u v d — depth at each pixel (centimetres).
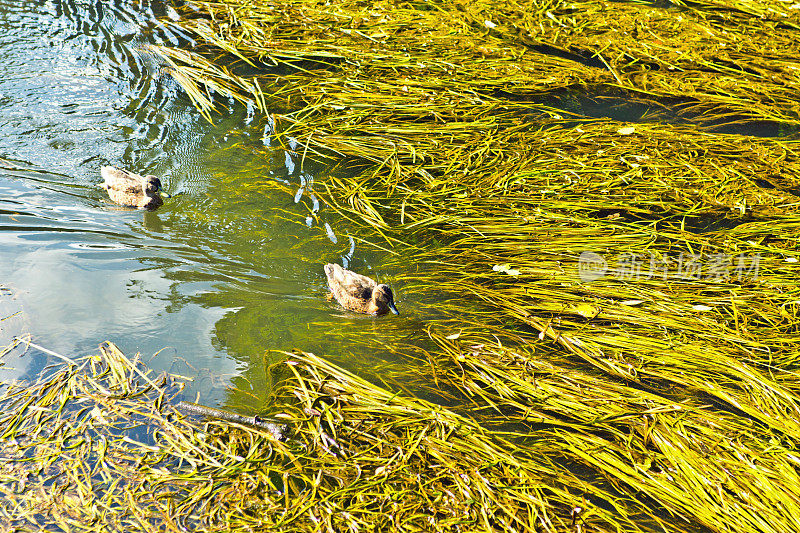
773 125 998
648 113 1009
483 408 545
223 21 1138
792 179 862
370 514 444
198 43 1073
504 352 598
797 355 593
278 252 728
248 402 543
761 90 1064
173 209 774
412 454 491
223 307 654
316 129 906
